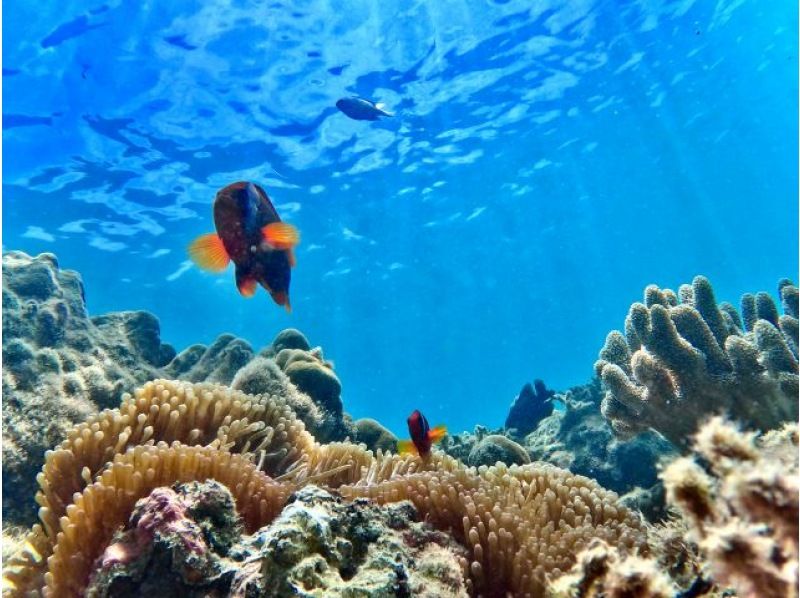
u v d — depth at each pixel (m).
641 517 0.46
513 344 8.88
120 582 0.35
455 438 1.21
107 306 3.74
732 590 0.30
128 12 1.57
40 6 1.49
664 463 0.25
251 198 0.40
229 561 0.36
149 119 2.01
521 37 2.20
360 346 6.99
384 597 0.31
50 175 2.23
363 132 2.48
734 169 5.41
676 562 0.34
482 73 2.35
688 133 4.15
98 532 0.38
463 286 5.89
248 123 2.17
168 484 0.41
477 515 0.41
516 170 3.56
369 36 1.91
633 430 0.65
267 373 0.79
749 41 3.09
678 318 0.62
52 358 0.77
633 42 2.59
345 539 0.34
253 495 0.43
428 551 0.38
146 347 1.05
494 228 4.54
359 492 0.46
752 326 0.72
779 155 5.43
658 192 5.19
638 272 7.81
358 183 2.98
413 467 0.57
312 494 0.37
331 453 0.59
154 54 1.73
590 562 0.27
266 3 1.65
